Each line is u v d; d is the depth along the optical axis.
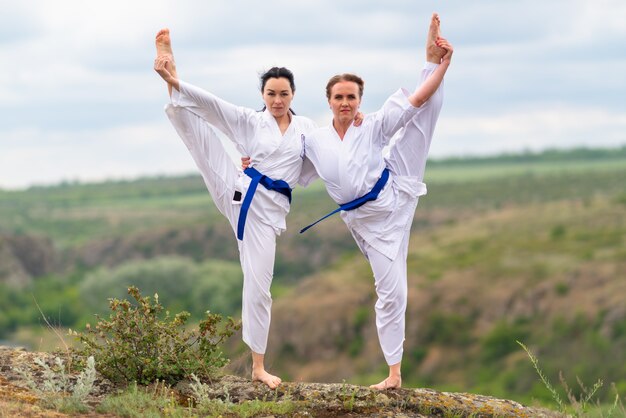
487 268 71.69
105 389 8.21
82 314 91.38
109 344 8.42
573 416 8.62
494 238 87.12
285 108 8.17
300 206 156.75
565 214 97.06
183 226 142.38
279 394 8.19
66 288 109.62
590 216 92.31
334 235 120.44
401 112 8.04
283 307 70.00
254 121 8.18
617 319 55.38
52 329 8.84
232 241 136.50
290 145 8.16
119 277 96.38
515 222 96.00
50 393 7.71
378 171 8.13
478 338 60.94
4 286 101.81
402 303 8.28
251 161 8.22
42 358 8.62
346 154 8.05
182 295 95.00
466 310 64.94
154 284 95.19
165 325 8.51
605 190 165.88
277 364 65.50
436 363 59.59
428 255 83.56
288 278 112.38
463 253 81.19
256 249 8.14
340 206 8.22
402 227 8.24
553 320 59.16
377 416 7.84
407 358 61.38
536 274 67.75
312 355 64.25
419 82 8.18
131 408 7.51
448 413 8.11
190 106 8.14
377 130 8.11
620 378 48.72
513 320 61.59
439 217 144.00
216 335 8.58
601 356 52.12
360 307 66.69
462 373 56.19
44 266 128.75
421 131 8.18
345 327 65.00
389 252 8.17
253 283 8.16
